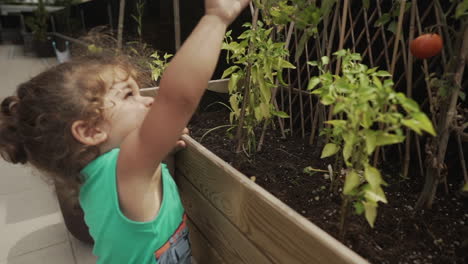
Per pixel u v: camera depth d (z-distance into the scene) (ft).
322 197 3.08
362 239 2.51
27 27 28.99
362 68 2.19
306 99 4.74
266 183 3.33
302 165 3.72
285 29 4.39
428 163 2.78
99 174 2.50
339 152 3.05
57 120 2.41
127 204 2.51
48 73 2.65
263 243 2.54
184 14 7.04
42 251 4.69
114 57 3.25
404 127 3.28
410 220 2.78
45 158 2.57
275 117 5.08
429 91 2.94
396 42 2.95
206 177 3.32
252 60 3.29
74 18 18.25
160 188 2.98
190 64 1.96
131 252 2.67
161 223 2.77
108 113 2.51
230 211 2.98
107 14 12.52
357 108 1.65
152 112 2.08
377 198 1.82
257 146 4.24
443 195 3.17
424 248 2.47
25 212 5.57
